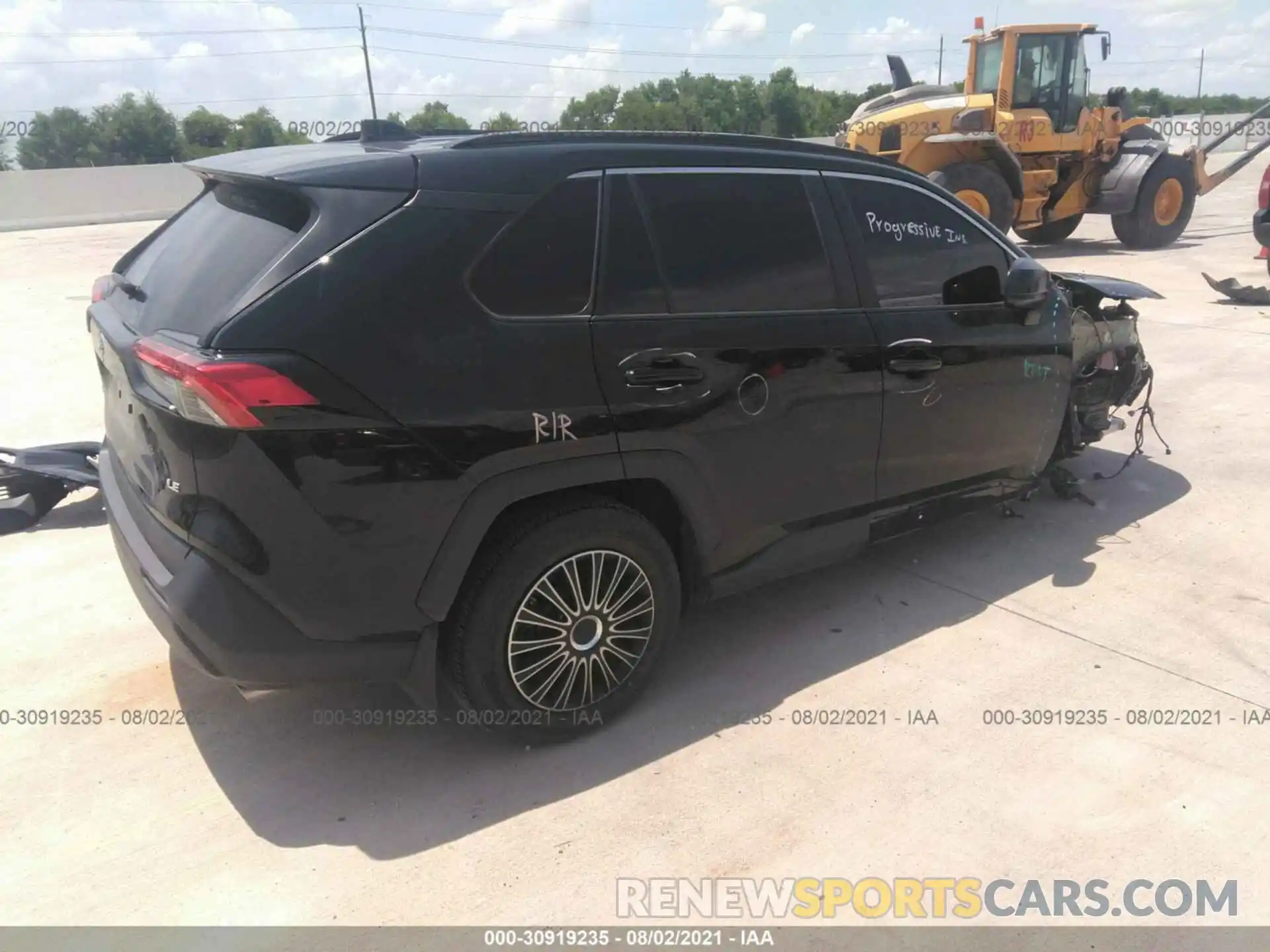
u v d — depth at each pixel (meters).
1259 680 3.36
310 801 2.77
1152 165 13.17
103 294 3.26
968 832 2.66
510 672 2.83
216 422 2.31
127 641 3.62
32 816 2.71
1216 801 2.77
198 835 2.64
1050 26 12.34
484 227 2.67
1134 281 11.03
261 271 2.47
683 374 2.96
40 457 4.79
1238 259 12.66
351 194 2.54
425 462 2.53
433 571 2.62
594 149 2.94
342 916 2.37
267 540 2.42
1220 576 4.12
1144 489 5.11
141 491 2.77
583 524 2.84
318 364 2.39
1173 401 6.52
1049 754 2.97
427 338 2.53
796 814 2.72
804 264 3.35
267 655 2.49
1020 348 4.01
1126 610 3.85
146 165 22.89
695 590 3.31
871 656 3.54
